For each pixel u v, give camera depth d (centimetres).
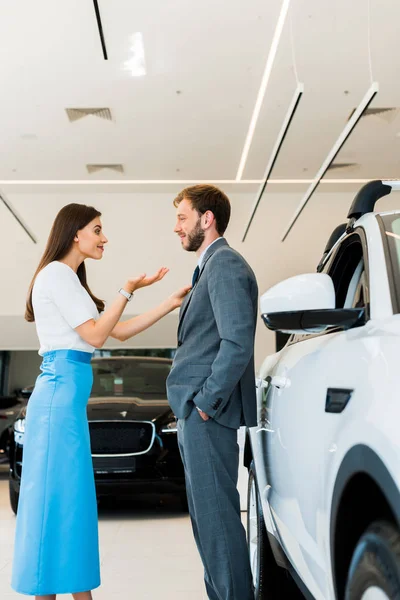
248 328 208
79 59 688
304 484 153
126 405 499
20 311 1107
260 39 650
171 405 220
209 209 238
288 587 232
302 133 883
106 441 476
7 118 831
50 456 207
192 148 937
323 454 136
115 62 695
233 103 793
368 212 196
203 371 216
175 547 386
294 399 170
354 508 124
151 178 1065
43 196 1137
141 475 473
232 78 731
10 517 515
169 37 647
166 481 475
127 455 473
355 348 132
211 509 210
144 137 895
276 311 143
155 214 1140
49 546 204
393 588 100
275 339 1127
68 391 212
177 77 729
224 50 671
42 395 212
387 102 795
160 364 594
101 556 366
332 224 1149
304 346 190
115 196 1143
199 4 591
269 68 707
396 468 98
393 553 101
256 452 237
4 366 1125
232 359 204
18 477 498
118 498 620
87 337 213
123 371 580
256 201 917
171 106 800
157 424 479
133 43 657
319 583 145
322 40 652
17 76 724
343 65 703
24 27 626
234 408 215
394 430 101
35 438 211
